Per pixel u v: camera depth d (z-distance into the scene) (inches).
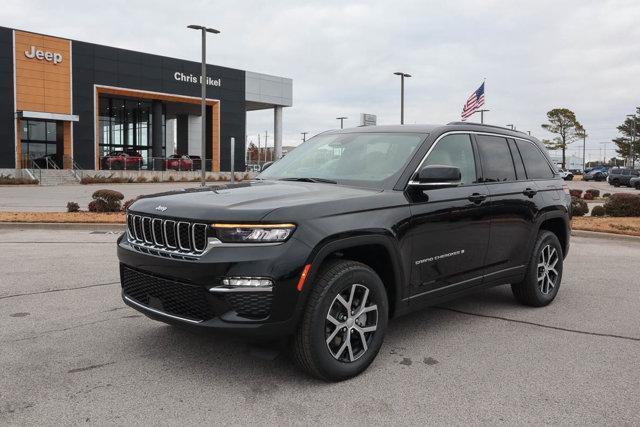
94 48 1657.2
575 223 539.2
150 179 1641.2
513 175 218.2
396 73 1298.0
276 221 136.0
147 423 125.3
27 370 154.6
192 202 148.3
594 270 319.9
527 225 217.2
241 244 135.3
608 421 130.1
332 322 145.5
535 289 225.6
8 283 261.1
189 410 131.9
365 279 151.7
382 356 170.4
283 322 136.1
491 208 196.9
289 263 134.6
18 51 1505.9
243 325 134.3
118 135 1980.8
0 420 125.3
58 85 1587.1
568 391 146.5
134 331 189.3
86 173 1574.8
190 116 2187.5
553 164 250.7
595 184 2127.2
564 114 3038.9
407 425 126.7
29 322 199.0
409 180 170.7
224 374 153.6
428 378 153.7
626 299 248.4
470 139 202.1
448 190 181.9
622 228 495.2
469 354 173.2
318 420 128.2
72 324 196.9
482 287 199.3
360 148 191.2
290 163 203.8
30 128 1592.0
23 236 432.5
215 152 1999.3
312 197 151.3
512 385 149.9
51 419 126.2
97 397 138.0
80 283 262.1
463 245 185.6
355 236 147.9
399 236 160.4
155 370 155.6
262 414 130.6
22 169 1515.7
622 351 178.1
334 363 146.3
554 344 183.9
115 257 334.6
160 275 147.4
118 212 597.3
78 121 1633.9
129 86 1743.4
